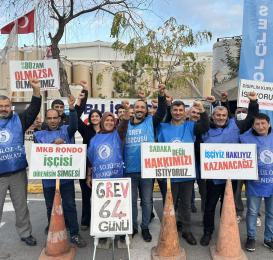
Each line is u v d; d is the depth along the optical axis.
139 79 15.41
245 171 5.23
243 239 5.90
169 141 5.54
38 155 5.27
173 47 12.64
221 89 16.56
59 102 6.38
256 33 7.86
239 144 5.22
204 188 6.77
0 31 11.67
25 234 5.70
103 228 4.71
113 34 12.37
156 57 12.72
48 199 5.66
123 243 5.61
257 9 7.82
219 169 5.25
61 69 12.65
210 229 5.72
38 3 11.75
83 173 5.30
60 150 5.28
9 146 5.25
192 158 5.22
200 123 5.45
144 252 5.39
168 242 5.07
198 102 5.50
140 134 5.59
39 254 5.39
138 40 12.45
